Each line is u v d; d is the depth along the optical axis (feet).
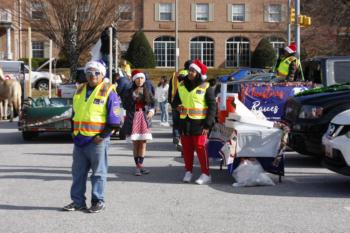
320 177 33.65
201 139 31.45
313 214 24.50
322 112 35.37
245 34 168.45
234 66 169.48
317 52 115.34
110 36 53.11
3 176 33.99
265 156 31.27
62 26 119.14
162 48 168.55
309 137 35.55
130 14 136.67
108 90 24.70
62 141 53.98
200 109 31.14
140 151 34.47
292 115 37.81
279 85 42.22
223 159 31.50
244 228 22.31
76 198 25.26
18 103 76.48
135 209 25.49
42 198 27.84
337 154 28.68
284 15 154.81
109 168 37.14
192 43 169.58
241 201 27.09
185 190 29.84
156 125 72.08
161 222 23.25
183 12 168.86
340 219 23.65
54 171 35.81
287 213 24.68
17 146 49.88
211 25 169.17
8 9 135.44
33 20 121.29
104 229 22.21
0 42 157.07
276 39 164.96
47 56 163.73
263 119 33.68
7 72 95.35
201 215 24.38
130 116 34.35
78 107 24.75
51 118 52.03
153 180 32.73
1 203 26.78
